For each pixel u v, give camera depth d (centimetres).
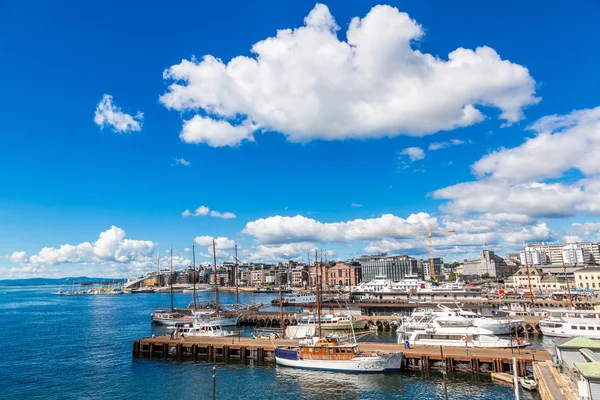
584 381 4128
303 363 7331
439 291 18700
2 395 6209
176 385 6581
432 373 6844
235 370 7356
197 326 9831
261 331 11538
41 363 8175
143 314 18512
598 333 9362
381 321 11981
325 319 11669
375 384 6412
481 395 5747
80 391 6366
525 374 6400
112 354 9000
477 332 8150
